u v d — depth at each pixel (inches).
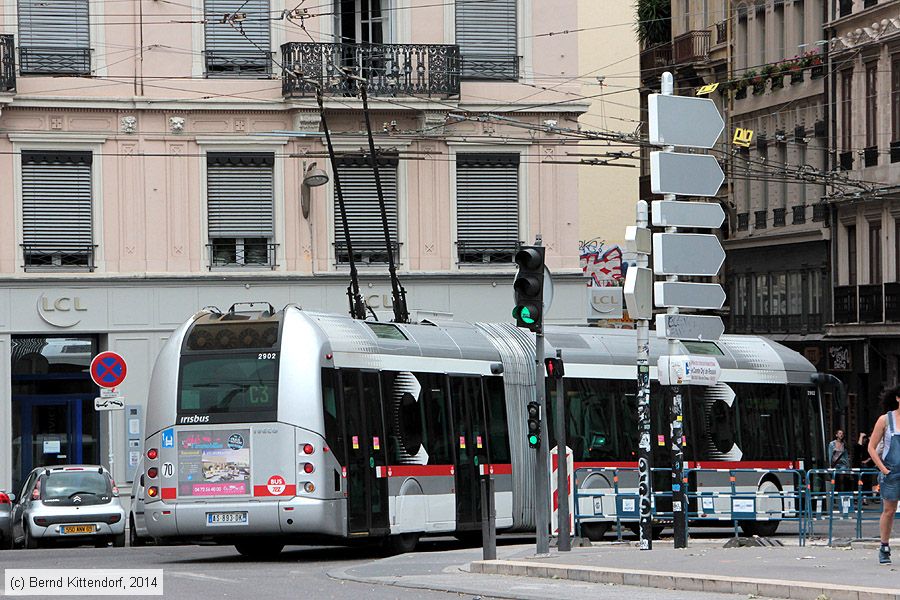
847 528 2138.3
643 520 1702.8
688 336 1691.7
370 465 1822.1
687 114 1692.9
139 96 2908.5
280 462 1745.8
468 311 3038.9
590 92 4153.5
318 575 1541.6
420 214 3029.0
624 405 2206.0
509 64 3068.4
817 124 4266.7
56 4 2888.8
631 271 1684.3
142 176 2923.2
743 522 2352.4
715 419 2294.5
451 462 1959.9
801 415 2413.9
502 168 3065.9
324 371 1768.0
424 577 1456.7
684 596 1197.1
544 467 1663.4
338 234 2999.5
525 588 1301.7
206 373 1774.1
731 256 4776.1
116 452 2901.1
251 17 2965.1
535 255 1651.1
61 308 2878.9
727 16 4712.1
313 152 2974.9
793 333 4419.3
